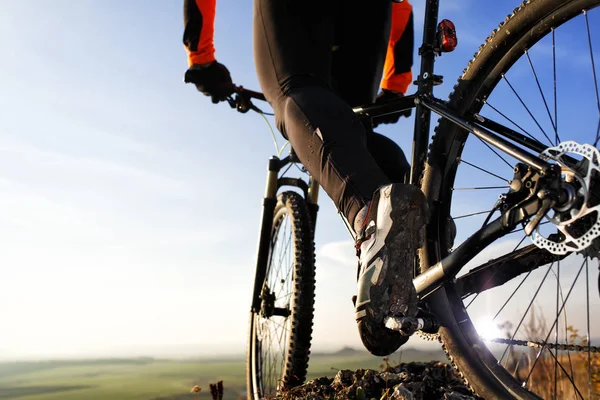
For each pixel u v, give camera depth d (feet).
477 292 5.98
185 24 8.10
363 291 4.92
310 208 10.25
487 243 5.07
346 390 6.94
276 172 10.42
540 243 4.46
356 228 5.26
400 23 8.54
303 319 9.29
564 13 5.14
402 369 7.37
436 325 5.61
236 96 9.14
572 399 5.99
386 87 8.78
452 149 6.23
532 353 6.27
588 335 5.07
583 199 4.10
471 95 6.09
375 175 5.34
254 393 10.32
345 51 7.93
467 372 5.97
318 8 6.67
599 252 4.27
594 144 4.91
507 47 5.78
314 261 9.59
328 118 5.74
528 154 4.60
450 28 6.47
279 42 6.62
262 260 10.42
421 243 5.00
